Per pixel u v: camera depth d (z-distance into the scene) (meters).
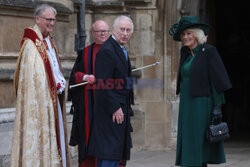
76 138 19.83
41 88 16.81
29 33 17.31
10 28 22.97
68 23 27.38
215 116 17.94
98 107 17.67
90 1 29.14
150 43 30.44
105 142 17.55
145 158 27.08
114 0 29.28
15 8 22.94
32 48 17.05
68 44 27.39
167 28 30.44
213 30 36.91
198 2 33.03
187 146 18.25
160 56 30.45
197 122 18.08
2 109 22.12
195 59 18.31
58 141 17.42
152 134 30.34
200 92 18.08
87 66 20.02
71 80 20.12
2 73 22.09
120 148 17.62
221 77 17.91
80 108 19.55
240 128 44.41
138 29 30.39
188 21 18.36
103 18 29.66
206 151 18.25
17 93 17.08
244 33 45.25
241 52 45.25
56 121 17.36
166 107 30.27
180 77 19.14
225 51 45.38
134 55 30.42
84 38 24.94
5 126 21.55
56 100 17.39
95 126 17.75
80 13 24.91
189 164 18.11
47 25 17.55
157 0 30.20
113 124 17.53
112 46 17.92
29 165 16.48
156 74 30.48
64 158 17.97
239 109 45.34
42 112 16.78
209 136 17.69
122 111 17.75
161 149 30.28
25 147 16.56
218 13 45.31
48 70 17.27
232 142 35.03
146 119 30.36
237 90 44.31
